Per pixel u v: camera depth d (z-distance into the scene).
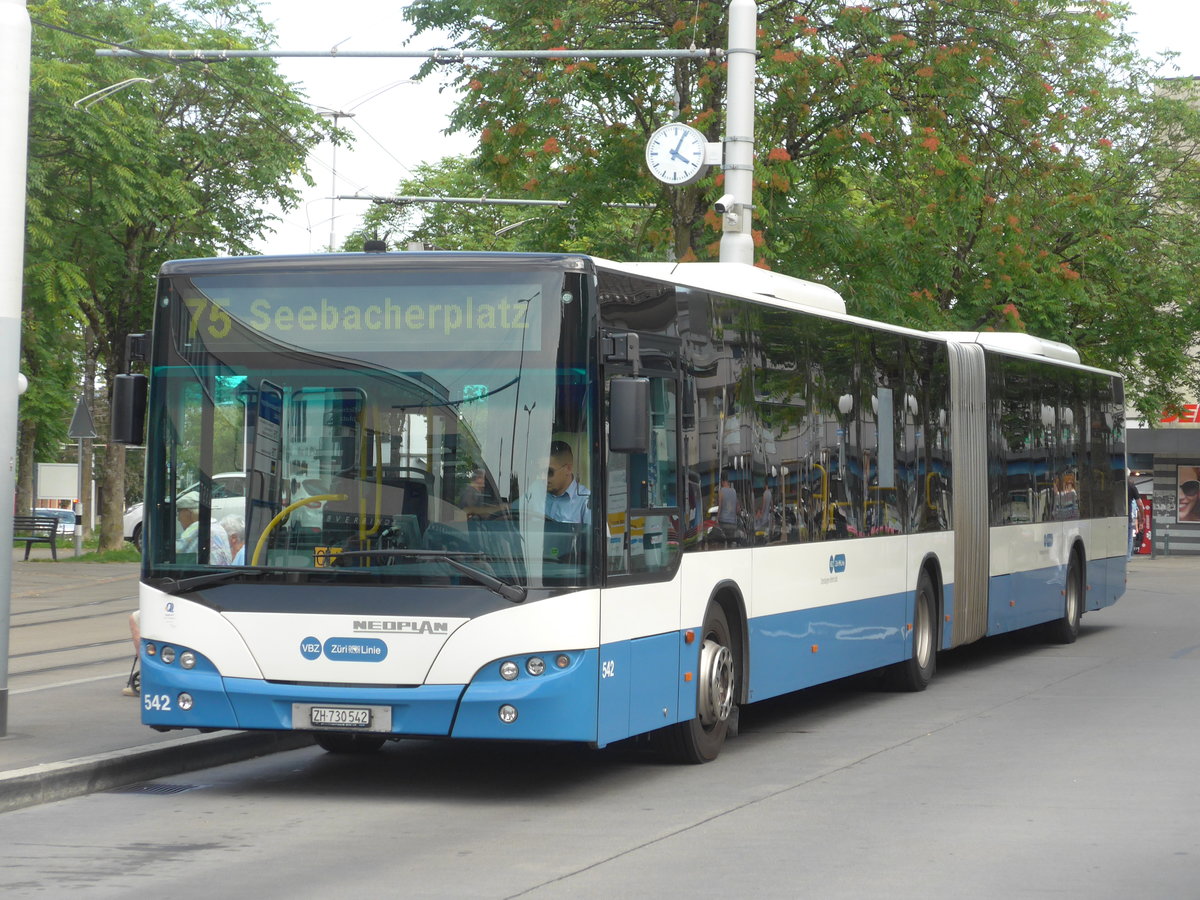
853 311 26.44
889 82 25.67
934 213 26.41
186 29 37.47
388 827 9.27
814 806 9.89
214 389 10.25
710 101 24.58
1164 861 8.24
